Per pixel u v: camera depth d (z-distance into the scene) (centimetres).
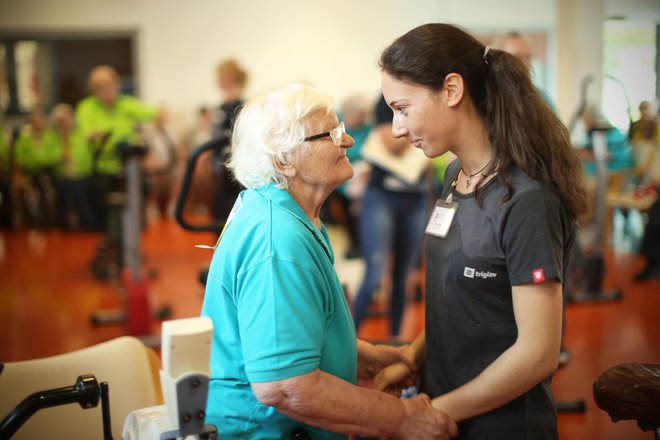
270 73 974
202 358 116
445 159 559
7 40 959
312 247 140
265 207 140
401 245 369
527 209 131
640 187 553
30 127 863
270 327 131
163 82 973
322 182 146
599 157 467
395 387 179
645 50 641
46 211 870
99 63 972
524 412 144
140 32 962
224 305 142
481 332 141
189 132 938
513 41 348
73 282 574
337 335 148
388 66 138
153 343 412
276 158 143
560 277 131
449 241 143
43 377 176
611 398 141
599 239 479
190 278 594
